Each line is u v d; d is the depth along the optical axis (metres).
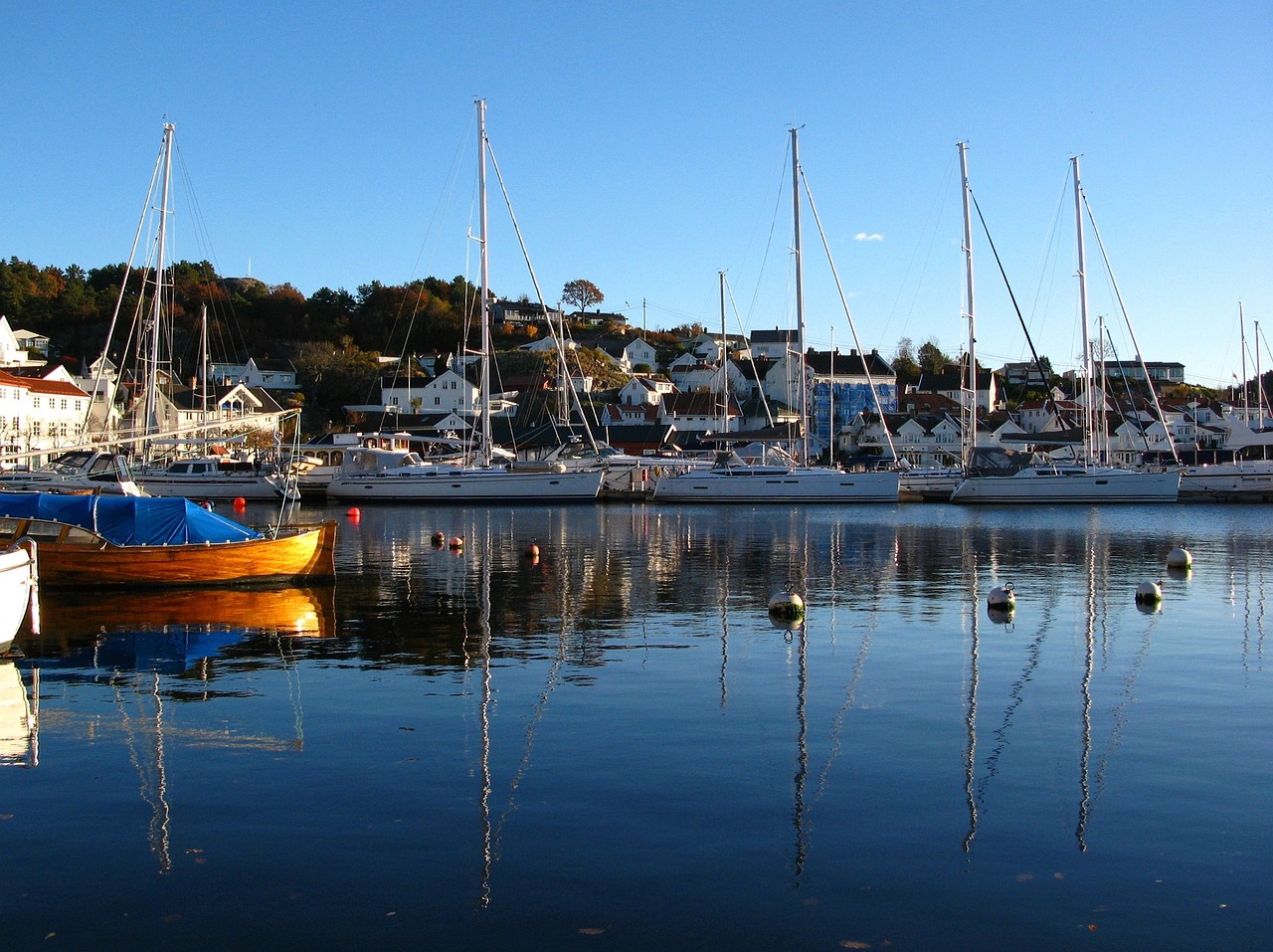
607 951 9.12
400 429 138.50
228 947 9.13
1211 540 47.91
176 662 20.30
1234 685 18.38
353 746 14.70
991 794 12.82
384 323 192.88
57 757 14.16
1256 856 11.02
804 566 37.16
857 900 10.03
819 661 20.42
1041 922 9.62
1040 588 31.12
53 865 10.72
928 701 17.23
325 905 9.89
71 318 178.25
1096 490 78.38
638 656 20.94
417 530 53.97
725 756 14.27
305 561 31.23
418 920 9.62
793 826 11.80
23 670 19.45
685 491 79.31
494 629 24.08
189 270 187.62
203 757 14.16
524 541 47.44
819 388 153.38
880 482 78.38
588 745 14.76
